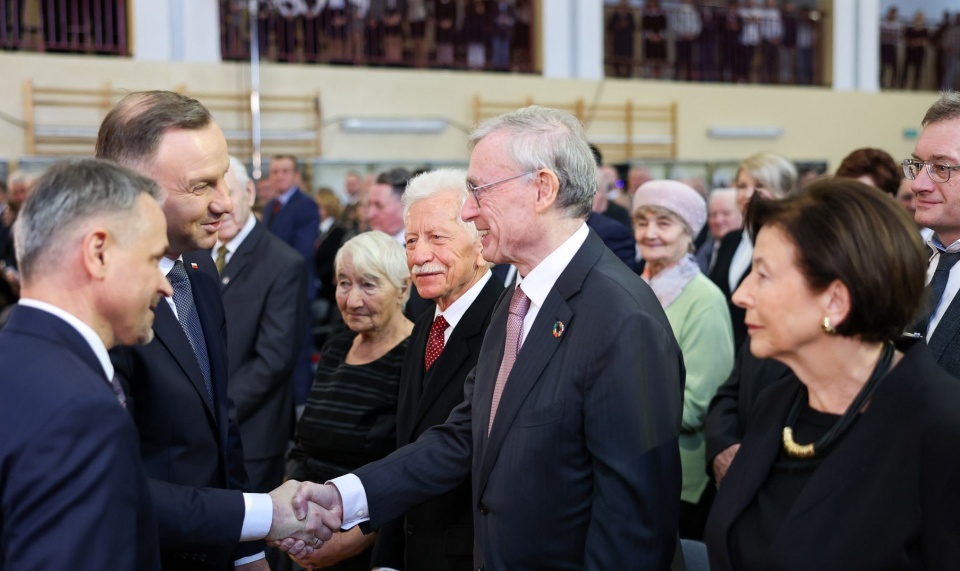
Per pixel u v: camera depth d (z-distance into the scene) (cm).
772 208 134
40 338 126
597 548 156
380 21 1105
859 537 124
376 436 236
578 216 171
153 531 133
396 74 1062
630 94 1173
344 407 240
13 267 584
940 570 120
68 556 115
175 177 169
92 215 129
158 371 173
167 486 169
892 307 125
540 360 165
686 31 1267
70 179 130
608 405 157
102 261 130
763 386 239
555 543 163
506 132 169
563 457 162
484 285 215
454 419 203
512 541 163
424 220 210
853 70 1309
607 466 156
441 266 209
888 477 124
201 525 170
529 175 167
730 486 142
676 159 1198
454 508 207
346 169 1038
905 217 127
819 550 126
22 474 117
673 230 281
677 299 284
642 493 155
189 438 176
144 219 134
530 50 1158
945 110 195
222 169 177
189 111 173
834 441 130
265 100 1006
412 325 256
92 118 920
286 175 702
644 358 158
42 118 903
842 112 1296
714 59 1262
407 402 221
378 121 1047
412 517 213
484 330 211
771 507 134
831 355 130
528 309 177
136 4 934
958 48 1405
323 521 191
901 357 132
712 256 472
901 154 1338
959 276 191
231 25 1016
